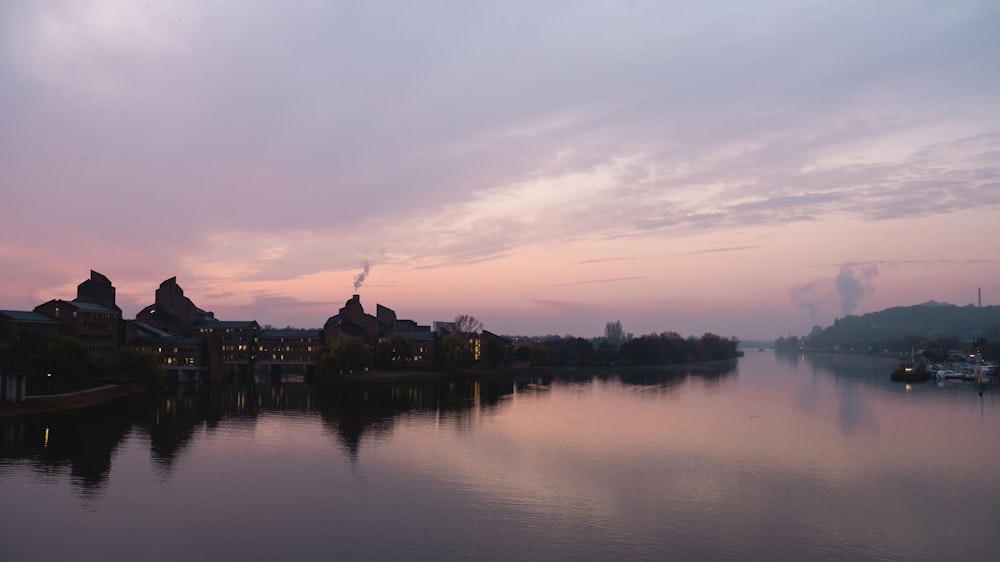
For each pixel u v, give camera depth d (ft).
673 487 368.27
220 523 302.86
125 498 339.36
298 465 413.80
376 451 457.68
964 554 276.00
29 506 324.80
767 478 388.16
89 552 267.80
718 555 271.69
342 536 287.69
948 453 458.91
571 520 311.06
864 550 279.49
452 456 442.50
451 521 308.19
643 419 619.67
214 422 582.76
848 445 487.61
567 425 579.07
